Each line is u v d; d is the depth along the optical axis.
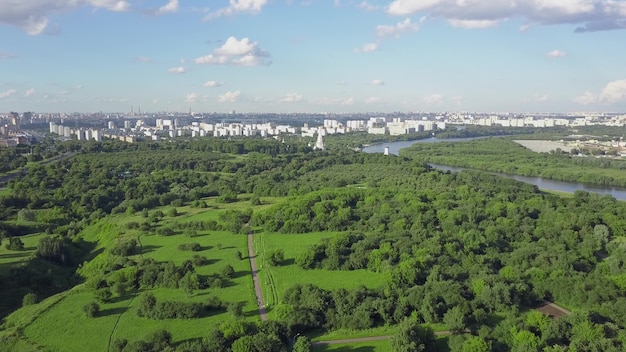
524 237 186.62
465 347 101.19
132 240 183.50
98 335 116.12
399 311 120.50
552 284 135.38
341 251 164.88
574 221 198.38
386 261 153.00
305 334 116.62
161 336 109.00
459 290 129.00
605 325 107.94
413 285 138.62
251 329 109.31
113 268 158.50
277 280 147.62
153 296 128.25
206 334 115.19
